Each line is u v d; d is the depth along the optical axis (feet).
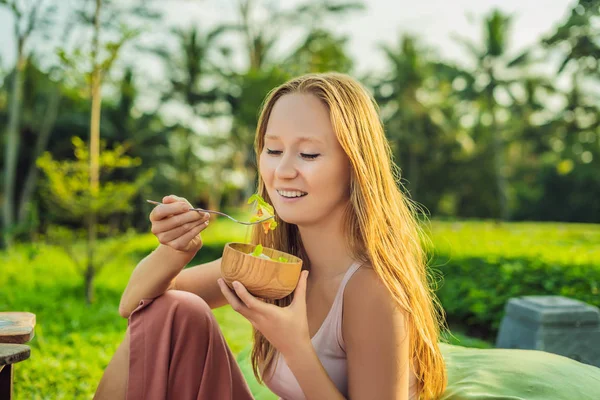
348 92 5.32
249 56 80.64
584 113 114.42
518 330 13.29
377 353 5.11
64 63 23.52
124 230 63.72
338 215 5.48
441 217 122.72
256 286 4.80
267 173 5.37
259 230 6.31
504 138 120.88
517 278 19.79
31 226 26.96
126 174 74.95
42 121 74.28
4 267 32.73
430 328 5.96
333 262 5.59
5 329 5.39
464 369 7.39
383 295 5.17
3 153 72.74
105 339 16.70
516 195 126.82
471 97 110.93
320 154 5.16
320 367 4.94
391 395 5.07
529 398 6.42
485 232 53.16
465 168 123.34
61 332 17.78
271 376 6.02
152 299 5.55
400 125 116.37
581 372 7.21
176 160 84.79
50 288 26.94
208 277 6.48
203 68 84.02
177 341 5.38
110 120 79.36
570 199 118.52
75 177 24.80
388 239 5.42
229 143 89.76
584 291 17.92
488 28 108.68
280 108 5.29
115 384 5.37
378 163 5.43
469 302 19.76
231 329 18.51
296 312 4.87
